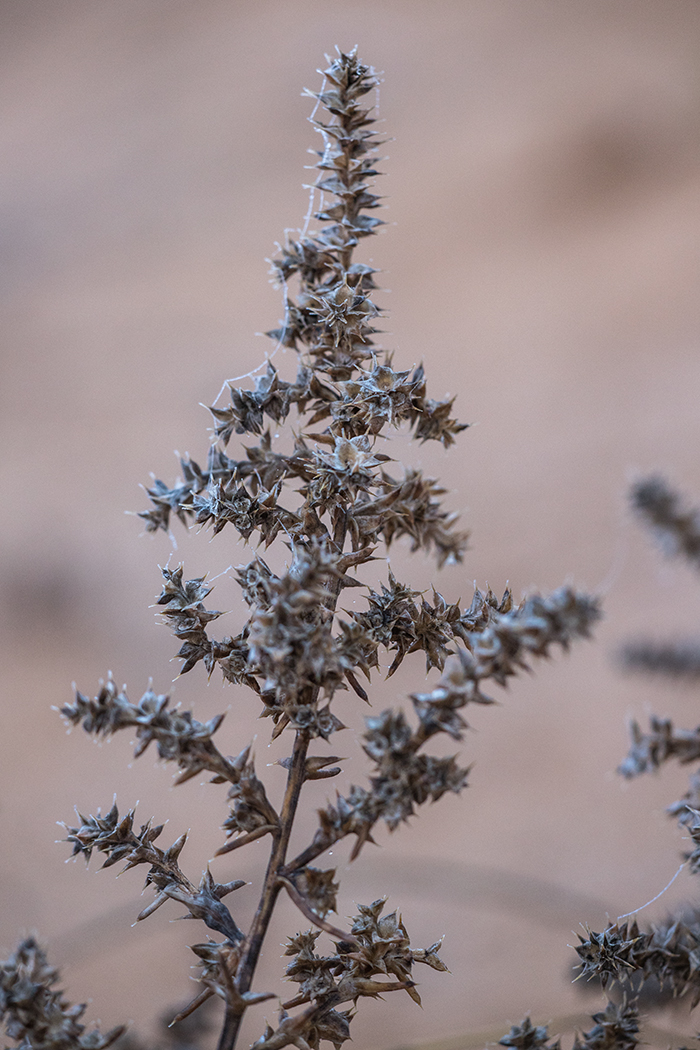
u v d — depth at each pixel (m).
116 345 4.96
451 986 1.56
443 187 5.46
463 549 0.48
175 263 5.59
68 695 2.88
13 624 3.20
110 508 3.73
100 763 2.55
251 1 7.95
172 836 2.17
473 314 4.51
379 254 5.12
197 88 7.12
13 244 6.03
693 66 5.66
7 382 4.80
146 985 1.47
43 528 3.66
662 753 0.48
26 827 2.31
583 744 2.24
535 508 3.13
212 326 4.94
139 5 8.43
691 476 3.02
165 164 6.44
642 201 4.91
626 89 5.64
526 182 5.30
